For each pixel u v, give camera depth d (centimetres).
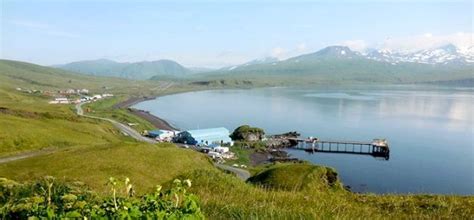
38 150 6462
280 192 2077
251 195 1861
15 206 754
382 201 1983
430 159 9569
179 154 4769
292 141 11894
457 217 1641
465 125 14888
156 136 12525
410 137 12488
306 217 1177
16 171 3616
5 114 9081
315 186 3372
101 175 3441
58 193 929
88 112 17750
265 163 9706
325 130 14112
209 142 11938
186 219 709
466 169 8594
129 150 4531
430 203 1908
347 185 7481
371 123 15538
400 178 8006
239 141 12256
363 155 10469
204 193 1814
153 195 771
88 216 715
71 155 4200
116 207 728
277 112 19700
